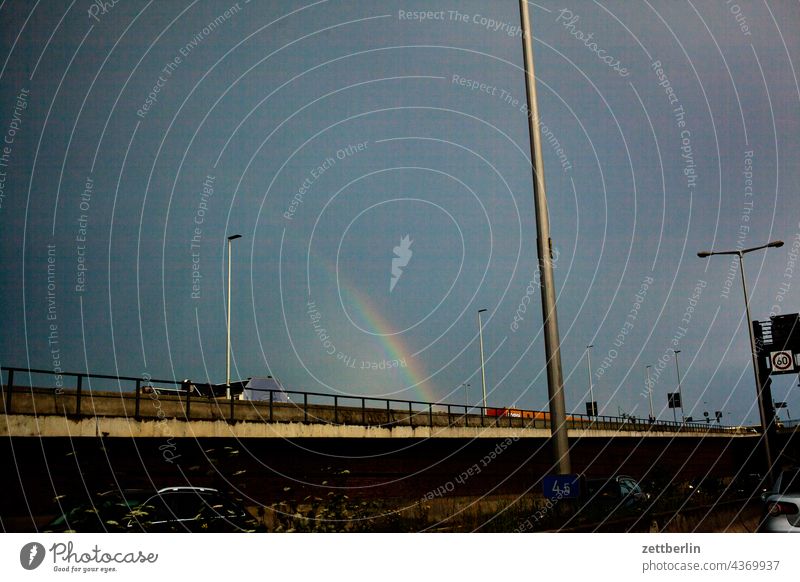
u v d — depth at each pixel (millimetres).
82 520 13727
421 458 30438
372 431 28016
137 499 14805
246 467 23422
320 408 26891
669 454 52500
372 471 28188
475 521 21391
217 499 16172
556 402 14062
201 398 22703
